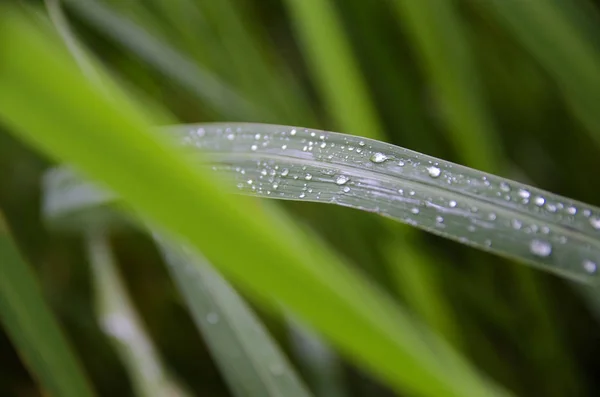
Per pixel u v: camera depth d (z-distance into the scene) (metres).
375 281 0.51
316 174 0.39
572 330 0.56
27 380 0.51
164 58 0.51
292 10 0.49
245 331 0.44
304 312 0.33
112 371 0.54
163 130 0.41
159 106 0.51
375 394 0.52
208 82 0.51
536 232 0.39
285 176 0.39
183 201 0.27
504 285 0.56
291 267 0.33
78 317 0.54
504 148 0.58
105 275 0.48
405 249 0.50
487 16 0.52
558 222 0.39
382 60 0.54
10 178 0.57
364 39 0.53
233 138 0.40
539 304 0.51
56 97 0.24
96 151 0.25
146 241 0.55
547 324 0.51
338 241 0.53
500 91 0.57
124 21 0.51
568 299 0.56
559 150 0.57
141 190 0.26
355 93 0.47
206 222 0.29
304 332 0.47
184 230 0.28
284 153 0.40
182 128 0.41
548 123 0.57
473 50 0.54
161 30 0.54
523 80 0.56
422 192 0.39
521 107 0.57
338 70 0.47
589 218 0.39
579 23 0.48
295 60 0.64
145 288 0.57
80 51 0.42
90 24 0.55
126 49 0.56
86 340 0.54
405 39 0.55
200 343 0.57
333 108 0.48
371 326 0.34
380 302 0.37
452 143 0.51
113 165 0.25
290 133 0.40
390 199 0.39
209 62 0.52
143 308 0.57
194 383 0.56
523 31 0.48
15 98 0.23
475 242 0.39
